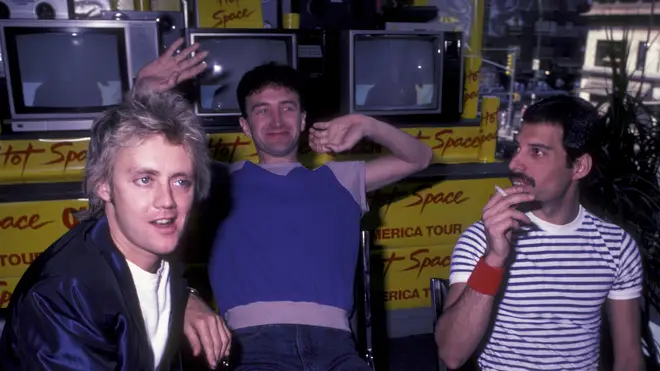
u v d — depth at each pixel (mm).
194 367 2016
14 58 2363
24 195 2273
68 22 2373
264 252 1781
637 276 1561
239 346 1688
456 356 1452
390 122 2801
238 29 2539
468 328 1413
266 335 1696
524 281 1501
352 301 1832
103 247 1116
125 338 1082
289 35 2596
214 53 2553
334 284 1787
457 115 2871
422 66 2773
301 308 1733
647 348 2291
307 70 2658
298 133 2047
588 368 1533
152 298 1187
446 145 2885
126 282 1107
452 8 3045
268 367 1640
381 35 2658
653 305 2391
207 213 1822
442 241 2768
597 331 1557
